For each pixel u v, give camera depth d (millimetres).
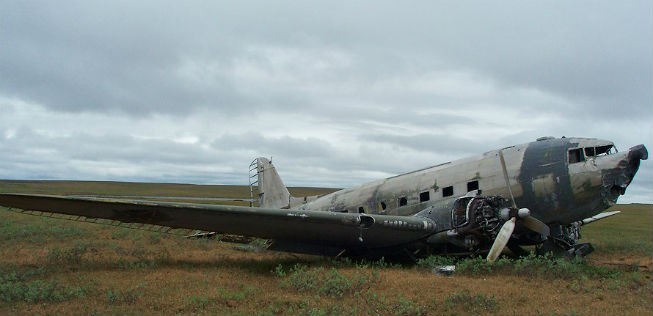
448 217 11750
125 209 10320
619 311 6969
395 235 11766
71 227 19281
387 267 11680
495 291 8125
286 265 11719
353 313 6699
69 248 13273
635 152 11641
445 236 11688
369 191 15609
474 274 9906
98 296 7801
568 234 13117
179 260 12258
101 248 13891
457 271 10094
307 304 7254
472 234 11555
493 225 11625
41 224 20656
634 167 11836
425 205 13898
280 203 19984
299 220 10773
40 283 8312
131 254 12922
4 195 9461
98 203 9961
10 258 11766
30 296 7449
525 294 7941
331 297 7715
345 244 12359
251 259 12820
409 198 14328
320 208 17078
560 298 7727
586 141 12328
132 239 16203
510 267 10086
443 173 13992
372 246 12477
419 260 11602
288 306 7242
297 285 8523
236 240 16641
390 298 7586
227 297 7703
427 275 9930
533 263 10031
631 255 14320
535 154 12703
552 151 12500
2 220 22281
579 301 7535
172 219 10977
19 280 9008
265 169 20984
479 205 11625
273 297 7766
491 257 10953
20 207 10453
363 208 15531
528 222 11898
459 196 13305
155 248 14398
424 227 11734
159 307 7145
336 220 10789
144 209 10297
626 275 9867
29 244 14469
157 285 8750
